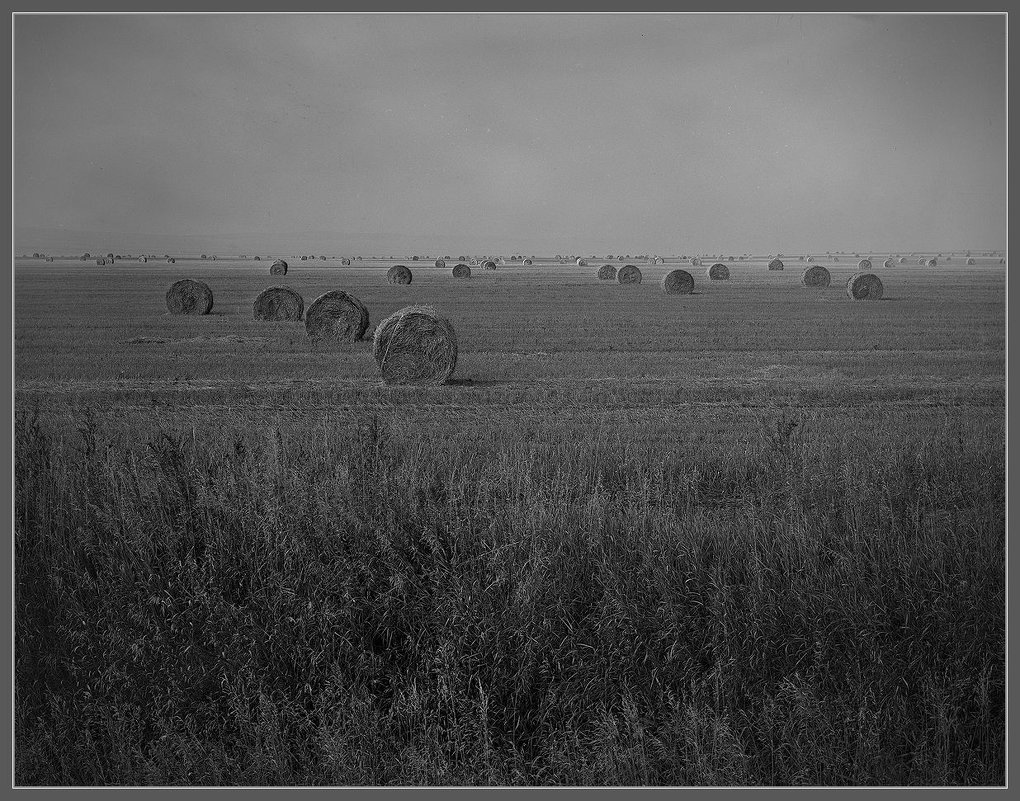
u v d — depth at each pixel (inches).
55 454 341.4
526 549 268.1
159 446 317.7
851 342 983.6
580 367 799.1
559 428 517.0
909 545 280.2
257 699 232.4
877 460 371.6
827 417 560.1
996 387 680.4
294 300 1347.2
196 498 290.5
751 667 235.8
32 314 1403.8
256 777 215.0
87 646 247.0
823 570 270.2
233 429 486.6
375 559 262.7
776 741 224.7
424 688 239.5
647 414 574.2
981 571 260.8
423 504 288.7
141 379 729.0
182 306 1441.9
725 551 279.3
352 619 246.4
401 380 730.8
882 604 253.3
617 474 391.5
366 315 1084.5
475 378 746.2
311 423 529.3
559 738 227.1
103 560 271.4
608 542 278.4
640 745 215.6
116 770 220.4
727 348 936.3
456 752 222.2
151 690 237.0
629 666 234.7
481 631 241.4
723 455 422.0
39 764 222.7
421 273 3184.1
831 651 239.3
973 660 239.6
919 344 965.8
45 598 271.9
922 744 219.6
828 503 321.7
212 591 253.4
